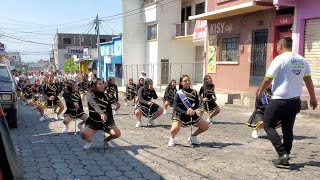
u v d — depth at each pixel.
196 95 7.24
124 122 10.98
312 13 12.07
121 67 31.30
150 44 28.50
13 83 10.30
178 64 26.16
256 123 7.91
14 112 9.91
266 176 5.25
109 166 5.88
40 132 9.38
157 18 26.80
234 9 14.30
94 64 42.75
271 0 13.32
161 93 20.94
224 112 12.77
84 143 7.78
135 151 6.92
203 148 7.08
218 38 17.17
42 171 5.62
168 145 7.32
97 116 7.02
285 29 13.55
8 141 2.39
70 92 8.97
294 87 5.46
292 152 6.60
